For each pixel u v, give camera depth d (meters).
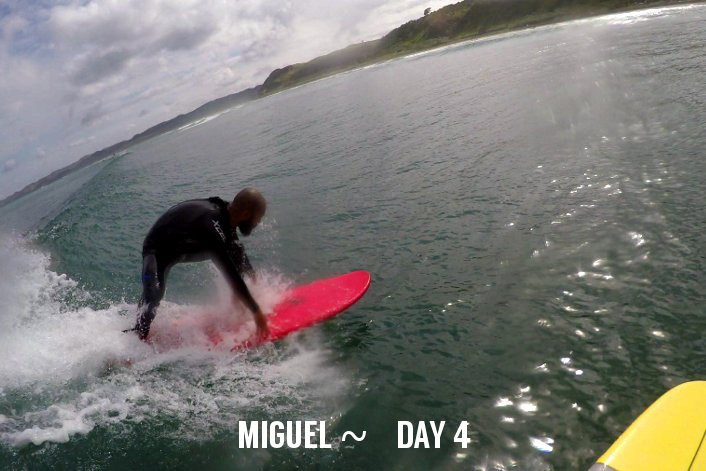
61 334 5.12
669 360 3.51
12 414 4.13
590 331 3.96
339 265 6.21
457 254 5.72
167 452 3.53
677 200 5.64
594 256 4.98
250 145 18.94
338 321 4.87
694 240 4.82
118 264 7.96
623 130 8.35
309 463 3.25
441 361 4.01
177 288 6.36
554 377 3.58
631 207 5.75
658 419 2.82
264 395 4.00
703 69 10.34
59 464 3.56
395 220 7.20
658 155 7.00
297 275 6.14
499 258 5.40
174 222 4.62
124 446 3.65
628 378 3.43
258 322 4.61
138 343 4.78
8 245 10.24
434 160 9.62
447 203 7.31
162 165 20.08
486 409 3.42
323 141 15.03
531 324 4.21
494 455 3.05
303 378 4.13
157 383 4.32
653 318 3.95
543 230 5.75
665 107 8.84
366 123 16.05
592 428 3.11
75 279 7.52
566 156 7.89
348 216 7.86
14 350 4.95
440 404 3.55
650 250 4.84
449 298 4.88
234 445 3.50
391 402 3.66
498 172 8.00
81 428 3.86
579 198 6.32
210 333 4.90
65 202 17.14
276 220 8.44
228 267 4.51
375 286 5.45
